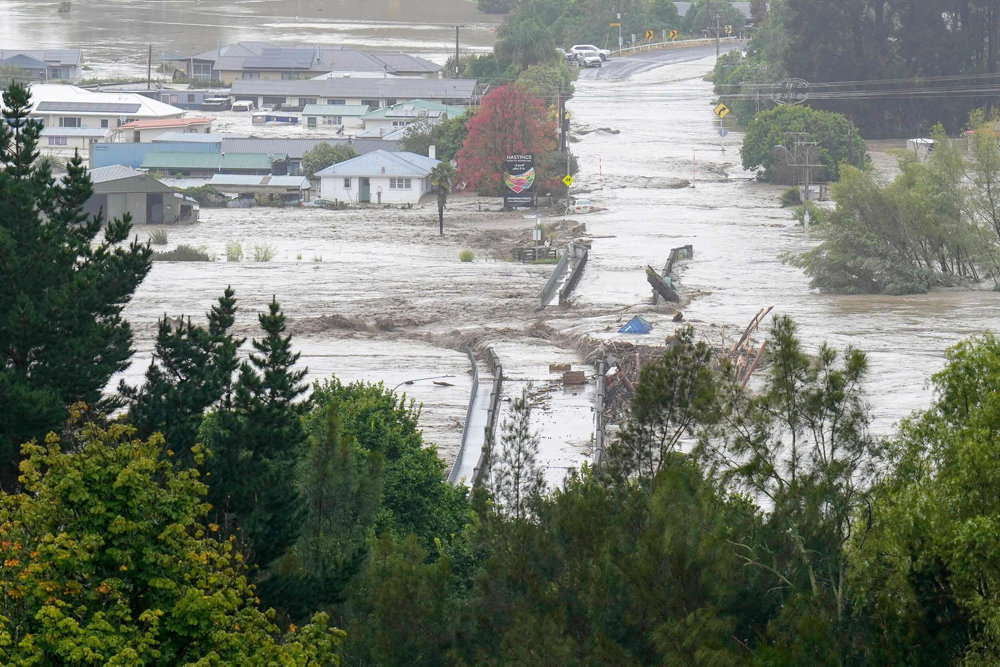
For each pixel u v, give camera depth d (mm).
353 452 100000
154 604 62031
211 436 103812
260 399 100062
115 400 106125
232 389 102438
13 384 94875
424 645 77812
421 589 79938
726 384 91188
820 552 77000
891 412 188875
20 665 56594
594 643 73000
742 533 77750
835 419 83375
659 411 91812
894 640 70625
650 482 86625
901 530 72188
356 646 79312
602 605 74812
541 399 192125
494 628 77625
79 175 116875
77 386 101750
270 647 62625
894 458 82562
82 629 57938
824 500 79125
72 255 108562
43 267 105250
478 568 87312
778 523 78438
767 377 87312
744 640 74875
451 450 171125
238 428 98062
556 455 158500
